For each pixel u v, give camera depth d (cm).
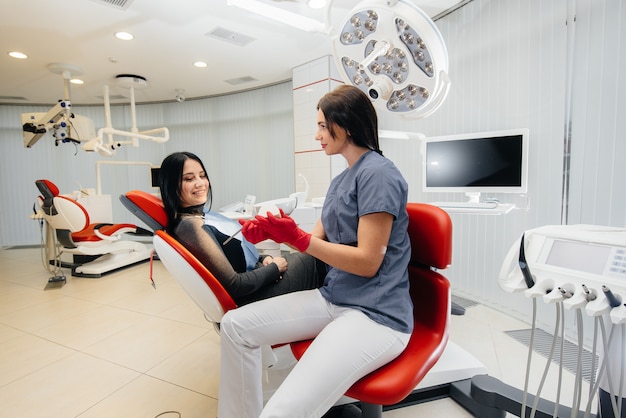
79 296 296
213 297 102
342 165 394
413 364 89
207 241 109
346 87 103
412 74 138
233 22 299
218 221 129
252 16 290
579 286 73
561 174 203
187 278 101
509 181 215
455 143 234
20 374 174
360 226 90
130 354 193
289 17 150
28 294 303
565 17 198
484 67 251
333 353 81
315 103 388
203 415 141
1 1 260
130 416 141
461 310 220
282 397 76
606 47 177
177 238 112
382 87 144
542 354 181
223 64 395
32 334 220
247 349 98
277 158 489
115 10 277
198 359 186
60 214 323
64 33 312
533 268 83
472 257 265
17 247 562
